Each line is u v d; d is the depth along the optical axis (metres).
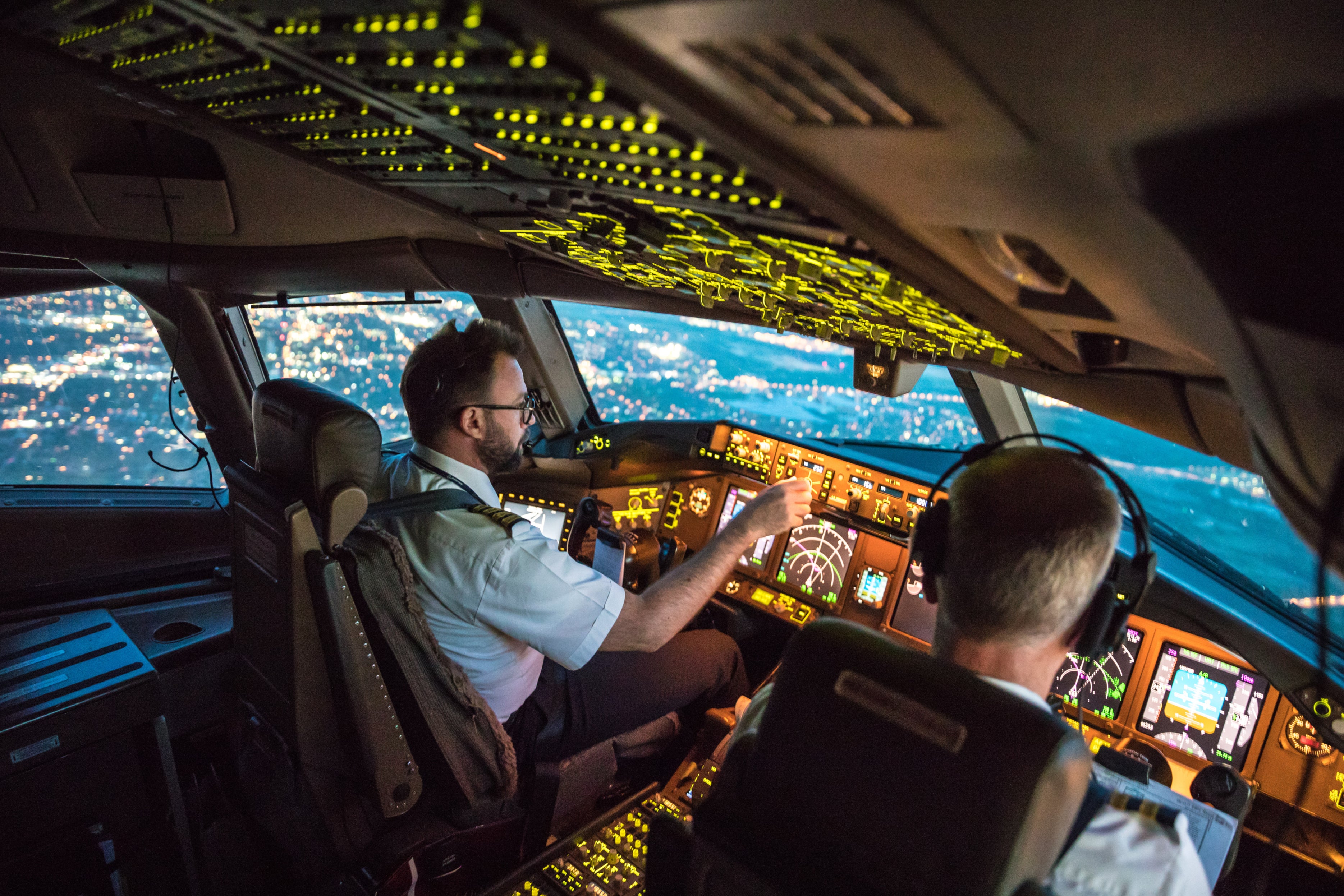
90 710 2.11
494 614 1.87
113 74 1.15
